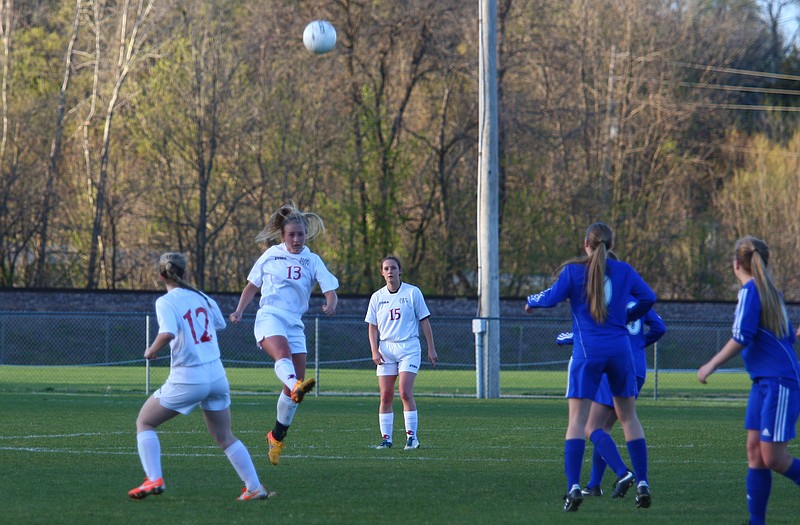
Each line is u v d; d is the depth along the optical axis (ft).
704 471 119.55
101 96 495.41
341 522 82.33
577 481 89.15
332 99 483.51
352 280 497.87
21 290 401.70
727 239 539.29
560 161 499.10
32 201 477.36
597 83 508.12
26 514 84.28
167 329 86.53
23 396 233.14
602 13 511.40
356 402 230.07
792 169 542.57
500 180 494.59
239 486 101.76
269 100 479.41
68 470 112.37
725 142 581.53
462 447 142.41
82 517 83.10
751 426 81.46
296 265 116.16
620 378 90.99
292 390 100.68
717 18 599.98
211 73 477.36
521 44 481.87
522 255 495.41
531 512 88.79
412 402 141.38
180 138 479.41
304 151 481.46
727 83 604.90
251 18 479.82
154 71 480.23
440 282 514.27
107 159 485.56
